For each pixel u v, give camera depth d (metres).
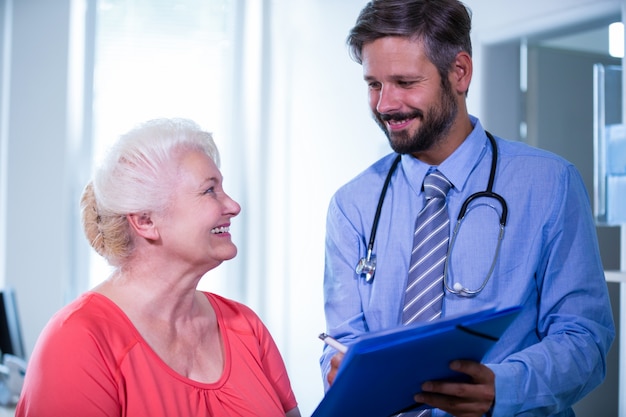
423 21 1.35
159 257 1.30
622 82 2.17
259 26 3.84
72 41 3.73
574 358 1.32
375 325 1.52
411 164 1.55
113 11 3.83
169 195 1.27
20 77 3.60
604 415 2.81
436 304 1.44
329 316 1.60
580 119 3.04
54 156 3.61
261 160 3.82
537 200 1.45
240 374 1.37
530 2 2.44
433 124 1.40
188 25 3.90
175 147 1.30
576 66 3.04
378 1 1.39
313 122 3.43
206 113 3.92
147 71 3.86
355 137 3.10
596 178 2.19
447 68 1.38
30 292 3.57
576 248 1.41
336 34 3.28
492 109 2.66
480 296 1.43
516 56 2.71
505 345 1.42
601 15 2.22
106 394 1.19
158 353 1.29
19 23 3.60
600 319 1.40
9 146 3.58
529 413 1.33
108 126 3.81
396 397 1.20
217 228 1.32
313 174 3.40
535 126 2.92
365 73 1.42
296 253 3.51
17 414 1.19
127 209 1.26
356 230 1.60
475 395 1.17
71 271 3.72
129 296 1.30
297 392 3.48
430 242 1.48
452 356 1.12
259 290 3.80
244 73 3.94
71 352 1.18
